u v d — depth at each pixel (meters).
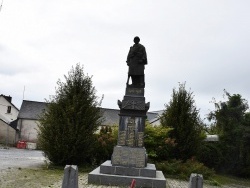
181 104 23.03
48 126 18.94
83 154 18.95
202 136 23.72
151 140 20.81
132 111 14.69
